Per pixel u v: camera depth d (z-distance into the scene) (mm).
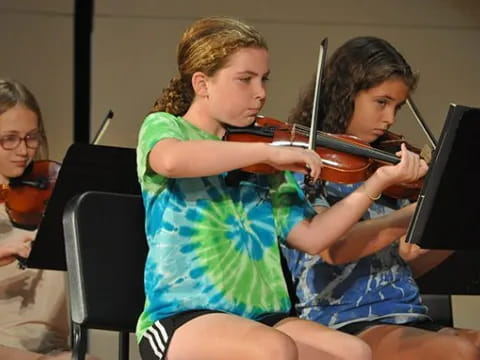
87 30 13234
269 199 6656
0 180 9391
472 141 5875
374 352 6895
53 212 7777
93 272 6531
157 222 6273
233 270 6273
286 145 6891
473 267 8477
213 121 6551
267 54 6457
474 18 13555
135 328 6648
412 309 7340
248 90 6367
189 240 6238
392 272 7402
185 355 5852
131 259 6680
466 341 6570
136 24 13281
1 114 9367
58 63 13203
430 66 13539
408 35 13500
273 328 5797
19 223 9359
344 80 7453
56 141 13188
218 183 6406
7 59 13141
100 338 12594
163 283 6172
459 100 13531
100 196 6617
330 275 7270
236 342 5660
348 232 7000
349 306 7230
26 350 8891
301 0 13430
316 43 13414
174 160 6023
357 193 6570
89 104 13234
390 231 6980
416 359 6676
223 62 6316
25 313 9102
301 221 6645
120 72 13258
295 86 13352
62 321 9242
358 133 7516
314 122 6828
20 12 13164
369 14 13492
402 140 7719
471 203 6051
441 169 5906
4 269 9094
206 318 5930
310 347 6031
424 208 5984
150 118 6414
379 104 7422
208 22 6473
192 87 6566
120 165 7840
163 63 13289
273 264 6504
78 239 6508
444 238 6113
